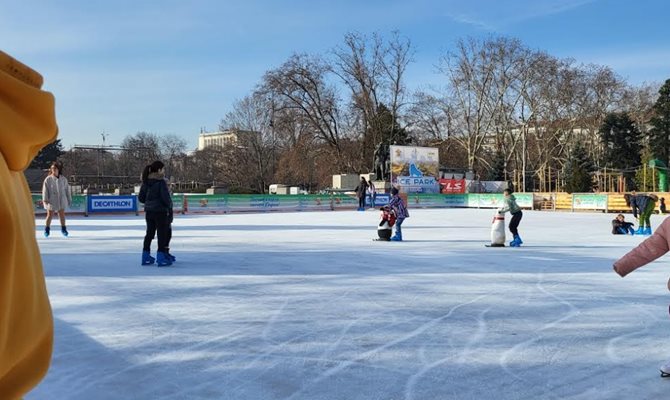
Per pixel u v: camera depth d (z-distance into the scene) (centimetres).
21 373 100
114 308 599
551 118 5497
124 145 8031
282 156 5003
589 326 532
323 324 534
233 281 773
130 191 5534
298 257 1045
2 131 93
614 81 5800
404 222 2194
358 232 1664
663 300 655
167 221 918
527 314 580
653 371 407
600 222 2256
